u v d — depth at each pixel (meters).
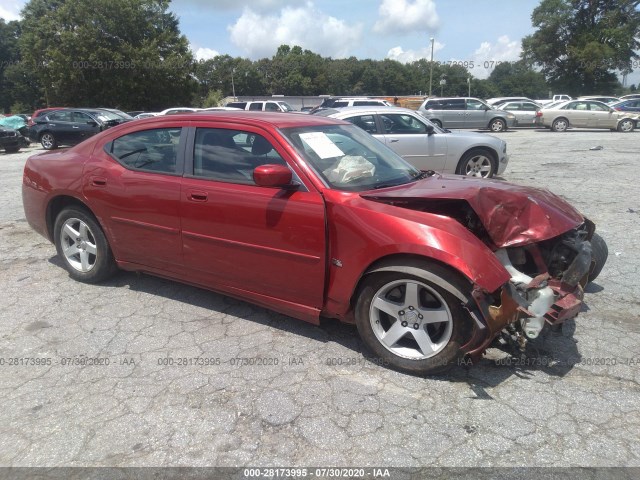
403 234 2.89
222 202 3.51
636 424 2.59
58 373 3.11
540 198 3.34
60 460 2.39
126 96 39.72
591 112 23.59
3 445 2.49
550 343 3.41
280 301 3.47
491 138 9.28
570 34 56.78
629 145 16.16
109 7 38.12
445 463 2.35
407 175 3.82
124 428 2.60
